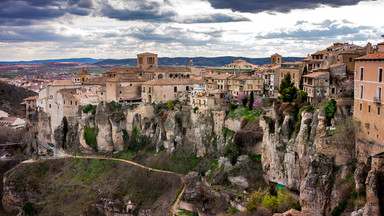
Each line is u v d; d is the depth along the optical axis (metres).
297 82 139.25
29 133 199.25
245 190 114.44
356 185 74.94
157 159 153.38
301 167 97.75
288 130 108.50
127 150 169.50
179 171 144.00
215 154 139.00
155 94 171.75
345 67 108.44
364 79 81.19
